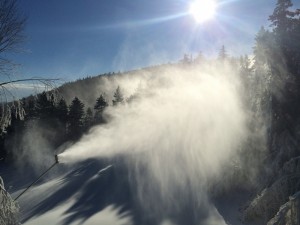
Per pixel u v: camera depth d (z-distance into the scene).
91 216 24.81
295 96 24.06
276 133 23.62
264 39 29.02
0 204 7.07
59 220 25.23
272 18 28.30
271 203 18.44
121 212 24.77
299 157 19.33
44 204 30.25
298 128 22.16
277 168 21.39
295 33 26.97
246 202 21.86
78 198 29.78
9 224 7.13
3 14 6.12
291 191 17.78
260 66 29.73
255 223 18.94
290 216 14.08
